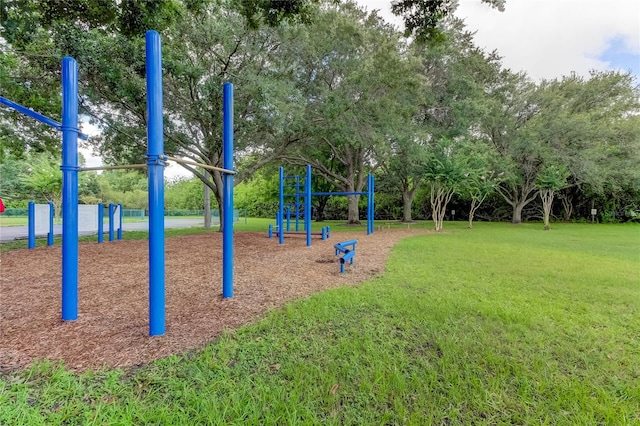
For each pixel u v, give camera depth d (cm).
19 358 218
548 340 255
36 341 245
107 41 741
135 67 791
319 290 398
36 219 977
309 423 158
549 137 1672
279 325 281
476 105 1436
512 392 187
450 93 1597
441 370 209
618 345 247
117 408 167
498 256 657
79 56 723
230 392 183
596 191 1772
